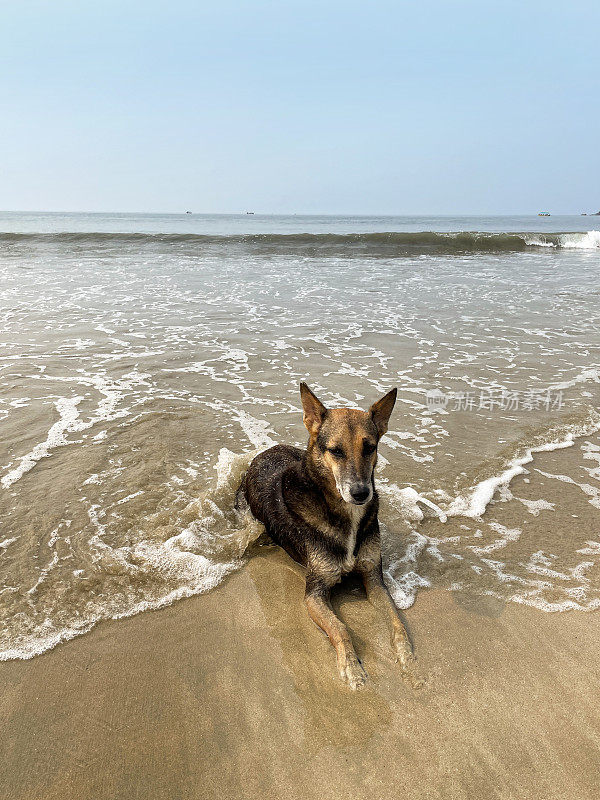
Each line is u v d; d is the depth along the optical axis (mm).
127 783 730
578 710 849
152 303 3529
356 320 3178
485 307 3549
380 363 2438
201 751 774
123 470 1506
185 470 1514
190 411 1892
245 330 2930
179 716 823
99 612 1022
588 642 979
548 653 956
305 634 994
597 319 3264
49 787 723
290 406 1956
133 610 1032
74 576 1108
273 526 1225
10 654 923
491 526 1317
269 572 1161
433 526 1317
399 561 1195
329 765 760
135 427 1760
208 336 2801
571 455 1654
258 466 1371
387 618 1020
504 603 1073
